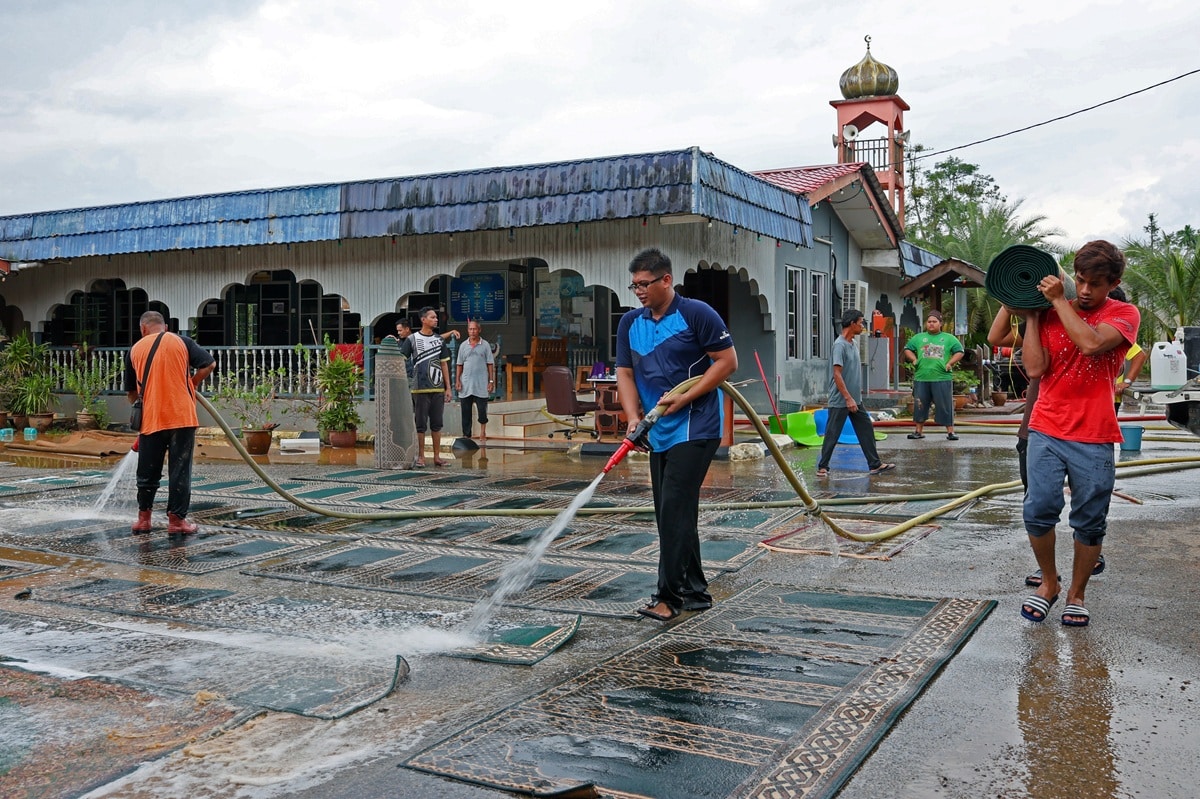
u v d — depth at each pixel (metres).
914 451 12.42
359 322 18.33
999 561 5.93
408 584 5.54
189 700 3.66
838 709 3.46
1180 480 9.39
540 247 14.07
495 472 10.73
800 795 2.80
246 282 15.97
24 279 17.77
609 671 3.92
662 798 2.79
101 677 3.92
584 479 10.04
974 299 33.53
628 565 5.96
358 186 14.17
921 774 2.96
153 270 16.67
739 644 4.28
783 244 16.78
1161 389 15.55
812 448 12.99
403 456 11.08
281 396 15.20
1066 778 2.93
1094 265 4.27
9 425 16.64
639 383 4.90
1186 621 4.57
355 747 3.23
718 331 4.66
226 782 2.98
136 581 5.62
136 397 7.13
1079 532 4.48
